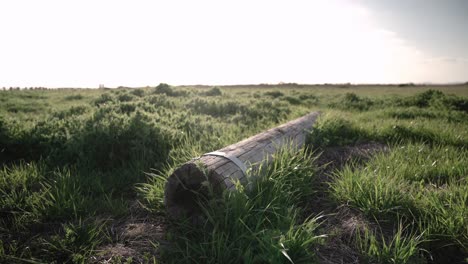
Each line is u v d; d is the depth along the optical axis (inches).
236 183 131.0
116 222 142.3
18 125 243.4
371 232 127.4
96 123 225.5
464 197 143.1
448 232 125.9
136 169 195.8
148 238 128.8
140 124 224.7
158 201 149.9
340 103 642.8
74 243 125.3
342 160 230.5
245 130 297.9
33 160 212.1
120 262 114.2
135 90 576.4
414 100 587.8
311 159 195.3
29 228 138.3
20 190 168.4
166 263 112.1
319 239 118.7
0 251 120.5
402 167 189.2
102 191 172.6
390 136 293.1
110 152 205.2
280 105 505.0
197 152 197.2
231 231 119.0
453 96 578.9
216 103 422.3
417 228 132.1
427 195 154.5
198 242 121.6
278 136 212.8
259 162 157.8
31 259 118.6
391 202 142.1
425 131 296.7
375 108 578.2
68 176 172.2
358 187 152.4
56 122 251.0
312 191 161.6
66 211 147.1
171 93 570.3
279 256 102.6
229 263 106.7
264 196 138.2
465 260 118.5
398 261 110.5
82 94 806.5
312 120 319.6
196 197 135.6
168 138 226.5
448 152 233.3
